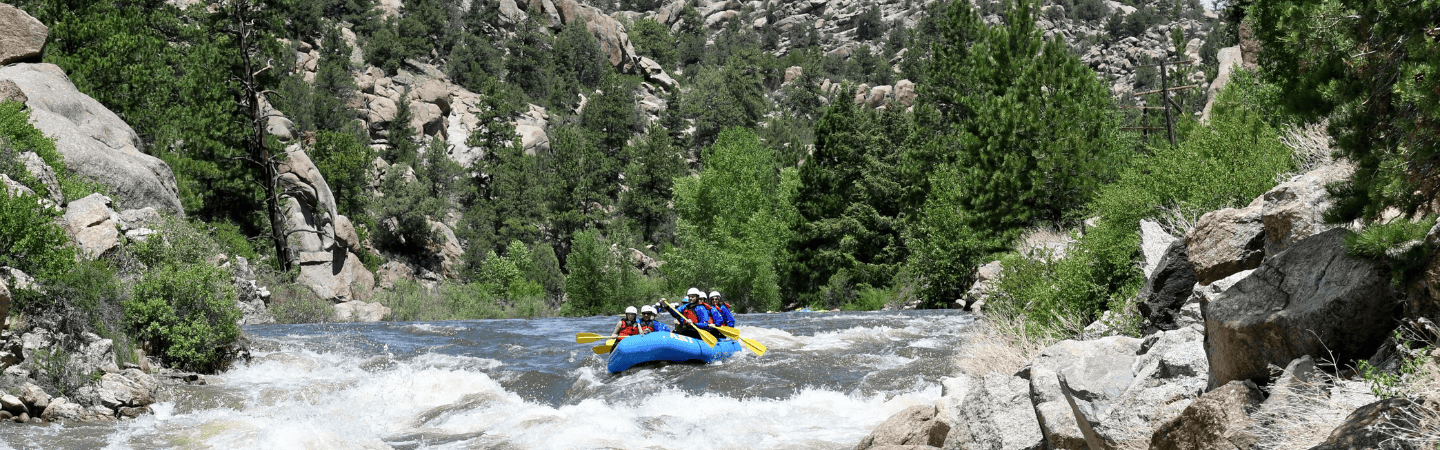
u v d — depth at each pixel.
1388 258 3.96
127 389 9.77
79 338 10.34
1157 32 172.00
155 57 40.41
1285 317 4.12
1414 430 3.14
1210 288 6.52
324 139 55.78
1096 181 23.75
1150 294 8.23
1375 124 4.51
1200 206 11.16
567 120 105.81
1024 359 9.59
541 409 9.50
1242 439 3.66
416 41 105.38
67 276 10.66
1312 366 3.90
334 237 41.75
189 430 8.38
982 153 25.97
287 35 88.38
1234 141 12.67
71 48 36.12
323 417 9.53
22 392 8.98
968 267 28.59
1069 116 24.73
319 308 32.31
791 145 65.25
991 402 5.73
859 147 47.41
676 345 12.53
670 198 80.75
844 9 192.50
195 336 11.90
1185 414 4.00
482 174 80.12
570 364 13.15
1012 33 27.61
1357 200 4.41
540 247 65.81
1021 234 24.38
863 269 43.69
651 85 134.75
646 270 69.69
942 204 30.56
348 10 108.38
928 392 9.46
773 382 10.71
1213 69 47.66
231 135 37.34
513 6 126.00
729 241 47.19
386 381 11.42
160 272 12.48
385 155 77.94
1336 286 4.10
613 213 80.25
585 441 7.83
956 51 37.81
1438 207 4.27
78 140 25.81
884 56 172.50
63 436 8.22
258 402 10.34
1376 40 4.51
